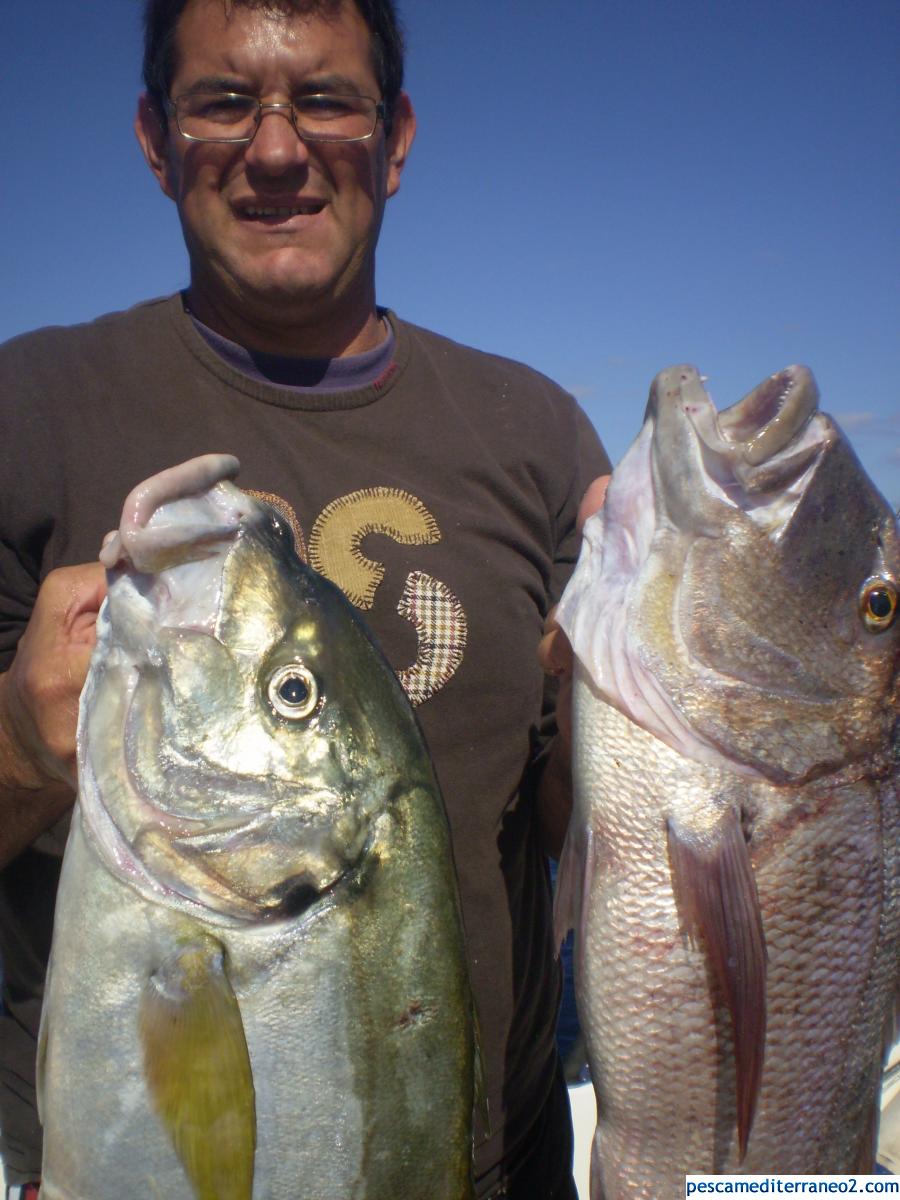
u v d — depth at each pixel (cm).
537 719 82
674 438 70
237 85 75
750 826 67
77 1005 55
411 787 59
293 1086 55
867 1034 69
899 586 70
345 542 76
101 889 55
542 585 84
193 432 76
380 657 62
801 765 68
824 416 71
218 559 58
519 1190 82
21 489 73
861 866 69
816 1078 68
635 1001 68
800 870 68
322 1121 55
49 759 59
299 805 56
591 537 72
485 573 79
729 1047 67
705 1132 67
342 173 76
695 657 68
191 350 77
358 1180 56
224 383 77
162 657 56
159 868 55
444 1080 58
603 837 68
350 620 61
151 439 75
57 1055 55
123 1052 54
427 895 59
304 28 75
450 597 78
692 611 68
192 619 57
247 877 55
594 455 92
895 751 70
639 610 69
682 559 69
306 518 76
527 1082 81
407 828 59
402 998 57
